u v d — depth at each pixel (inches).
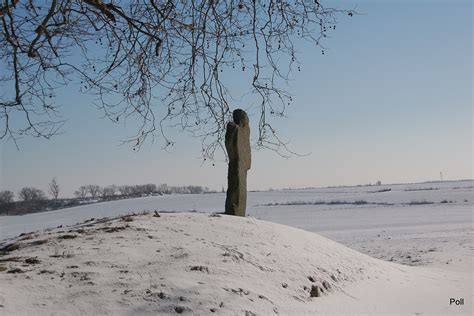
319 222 1653.5
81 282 272.5
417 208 2159.2
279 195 4005.9
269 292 301.1
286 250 389.4
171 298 259.8
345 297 342.6
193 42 272.5
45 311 235.1
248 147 545.6
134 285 271.4
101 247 345.7
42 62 277.6
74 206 3102.9
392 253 767.1
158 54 259.1
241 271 320.8
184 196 3651.6
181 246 356.8
